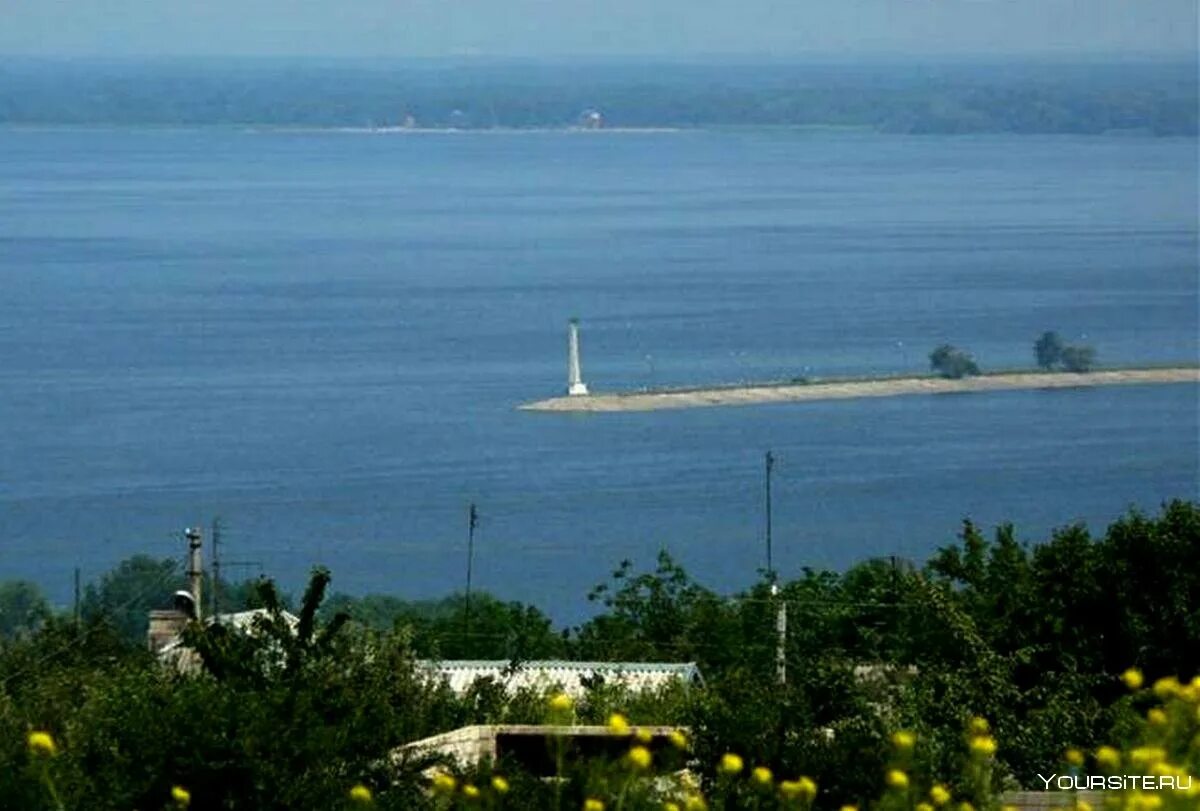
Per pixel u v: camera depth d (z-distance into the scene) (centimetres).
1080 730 8288
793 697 7325
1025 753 8181
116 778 6312
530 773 6462
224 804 6425
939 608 9119
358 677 7738
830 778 6575
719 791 5531
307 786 6456
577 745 6481
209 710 6512
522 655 13088
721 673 12062
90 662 10688
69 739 6562
